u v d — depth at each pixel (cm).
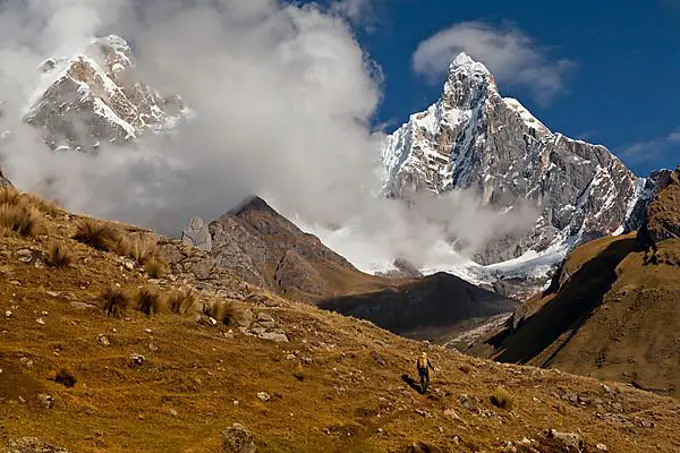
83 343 2038
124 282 2775
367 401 2453
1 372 1702
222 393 2091
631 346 17562
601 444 2862
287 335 2944
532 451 2533
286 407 2167
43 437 1506
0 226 2758
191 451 1650
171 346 2269
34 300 2222
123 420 1738
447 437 2345
